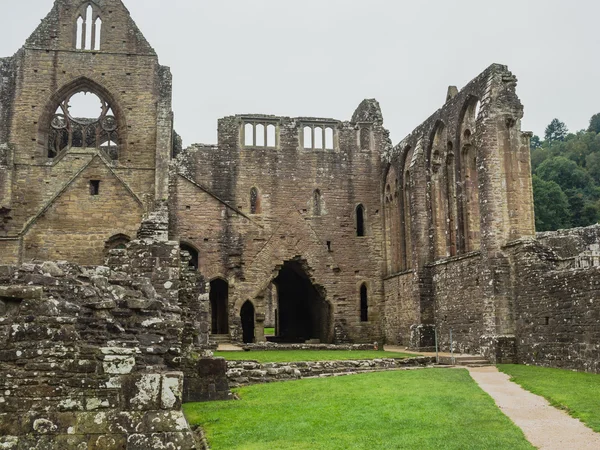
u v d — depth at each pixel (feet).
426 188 118.32
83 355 33.06
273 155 138.00
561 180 282.77
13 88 138.51
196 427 42.98
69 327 33.42
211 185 134.51
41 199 134.51
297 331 155.33
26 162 135.64
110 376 32.94
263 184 136.36
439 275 111.14
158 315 37.99
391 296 132.98
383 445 35.37
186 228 129.39
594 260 86.79
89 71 141.69
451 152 110.73
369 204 140.77
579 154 329.31
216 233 130.41
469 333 98.89
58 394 32.53
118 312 36.81
